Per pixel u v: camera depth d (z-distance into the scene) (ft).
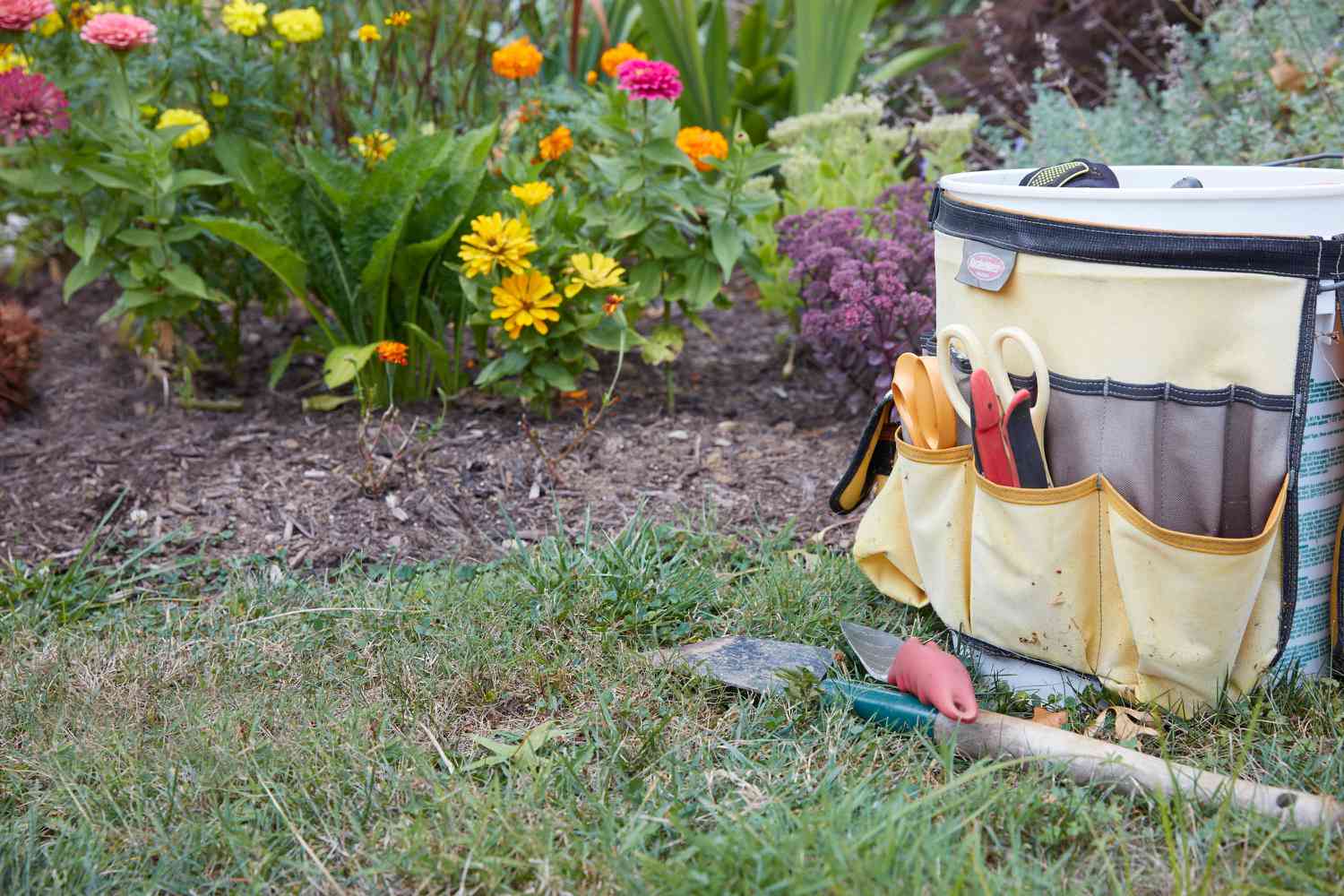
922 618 7.68
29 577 8.38
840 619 7.63
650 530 8.62
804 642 7.50
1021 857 5.33
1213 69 13.39
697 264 10.90
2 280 14.92
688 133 10.93
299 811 5.74
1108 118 13.38
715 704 6.83
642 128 10.37
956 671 6.26
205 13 12.66
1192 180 6.45
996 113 16.89
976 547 6.53
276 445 10.34
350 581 8.25
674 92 9.86
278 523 9.14
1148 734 6.22
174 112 10.46
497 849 5.41
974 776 5.51
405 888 5.31
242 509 9.32
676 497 9.49
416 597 7.97
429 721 6.57
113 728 6.47
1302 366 5.60
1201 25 15.98
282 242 10.62
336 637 7.50
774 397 11.71
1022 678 6.82
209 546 8.89
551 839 5.39
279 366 11.14
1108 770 5.78
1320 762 5.87
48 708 6.75
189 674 7.09
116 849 5.59
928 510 6.84
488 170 11.55
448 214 10.57
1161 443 5.92
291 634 7.55
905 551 7.45
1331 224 5.63
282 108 11.81
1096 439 6.02
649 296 10.92
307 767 6.08
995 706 6.63
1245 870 5.03
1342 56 11.59
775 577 8.03
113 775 6.02
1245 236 5.48
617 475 9.84
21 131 9.47
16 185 10.11
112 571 8.47
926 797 5.33
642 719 6.52
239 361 12.56
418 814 5.60
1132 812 5.74
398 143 11.32
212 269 11.48
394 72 12.71
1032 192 6.02
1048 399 6.11
